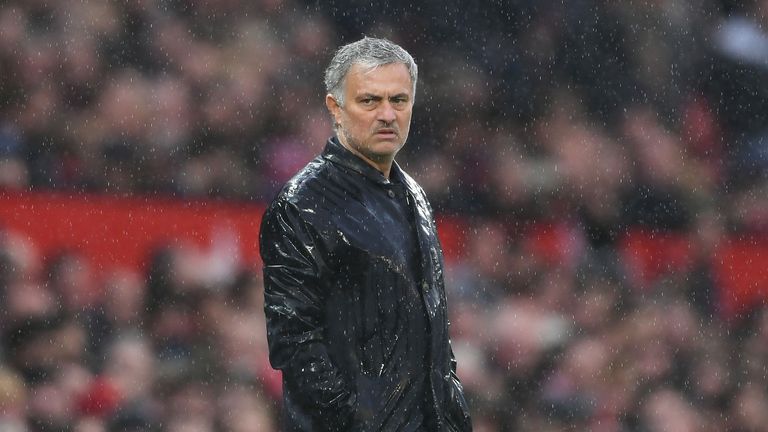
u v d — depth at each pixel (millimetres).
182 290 41375
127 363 38906
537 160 56312
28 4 52094
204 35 54906
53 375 37938
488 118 58000
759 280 53562
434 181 55156
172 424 38219
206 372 39781
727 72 60344
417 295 16344
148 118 50406
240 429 38406
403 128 16375
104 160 48406
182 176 49625
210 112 52531
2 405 36812
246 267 44281
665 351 46500
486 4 59594
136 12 53875
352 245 16031
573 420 43688
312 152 53781
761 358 47375
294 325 15992
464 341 45844
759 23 61531
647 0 60375
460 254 51188
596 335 46812
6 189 45281
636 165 56469
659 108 59344
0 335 37938
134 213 46281
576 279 50344
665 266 52969
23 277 39312
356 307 16156
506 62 59156
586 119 58781
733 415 45469
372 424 16078
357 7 58594
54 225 45000
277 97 54688
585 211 54438
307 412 16109
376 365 16188
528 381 44531
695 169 57281
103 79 51625
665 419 43750
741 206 56438
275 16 56688
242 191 50469
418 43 59031
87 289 40531
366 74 16156
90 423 37531
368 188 16344
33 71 50281
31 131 48094
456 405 16781
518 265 49750
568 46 59625
